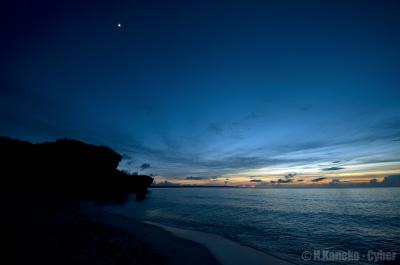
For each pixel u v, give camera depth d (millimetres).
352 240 17688
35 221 12953
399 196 93188
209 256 11273
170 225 20891
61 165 46906
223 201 63438
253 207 44031
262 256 12117
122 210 31828
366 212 36656
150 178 89000
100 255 7750
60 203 27781
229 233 18547
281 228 21859
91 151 55250
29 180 40281
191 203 53094
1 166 37312
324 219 28766
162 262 8633
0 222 11648
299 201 65000
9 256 6570
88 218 17312
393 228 23203
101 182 56469
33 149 44844
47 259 6695
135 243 10516
